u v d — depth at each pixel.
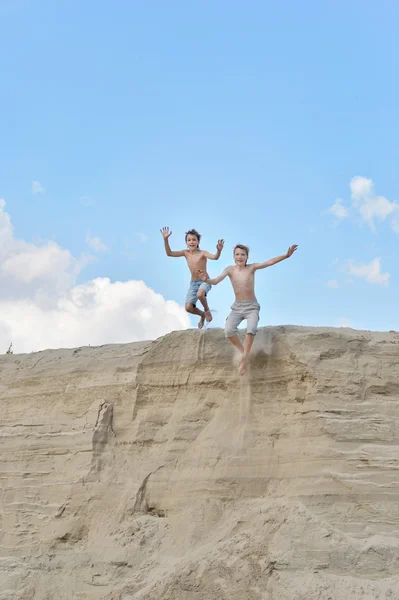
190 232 13.52
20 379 15.52
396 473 11.16
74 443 13.82
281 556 10.45
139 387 13.74
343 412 11.73
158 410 13.49
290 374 12.23
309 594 9.97
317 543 10.51
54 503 13.50
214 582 10.59
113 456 13.48
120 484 13.07
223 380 12.95
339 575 10.26
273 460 11.96
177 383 13.38
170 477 12.63
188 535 11.78
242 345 12.75
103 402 14.02
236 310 12.45
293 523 10.77
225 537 11.30
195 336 13.35
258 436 12.20
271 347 12.55
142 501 12.73
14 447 14.52
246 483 11.97
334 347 12.20
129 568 11.91
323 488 11.30
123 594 11.38
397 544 10.49
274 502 11.37
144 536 12.16
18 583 12.39
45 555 12.91
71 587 12.12
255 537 10.90
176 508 12.36
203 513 11.93
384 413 11.81
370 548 10.41
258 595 10.28
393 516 10.93
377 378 12.07
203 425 12.92
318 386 11.84
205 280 12.95
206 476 12.22
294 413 12.07
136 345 14.82
